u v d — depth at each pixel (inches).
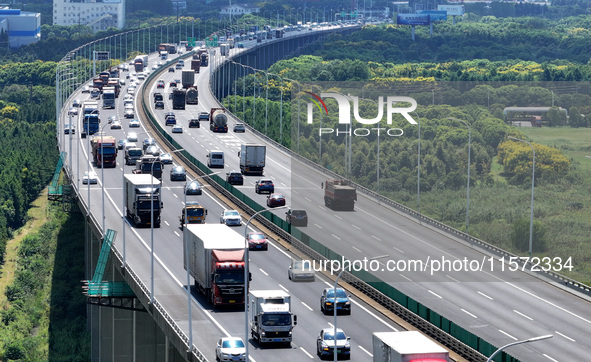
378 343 7514.8
